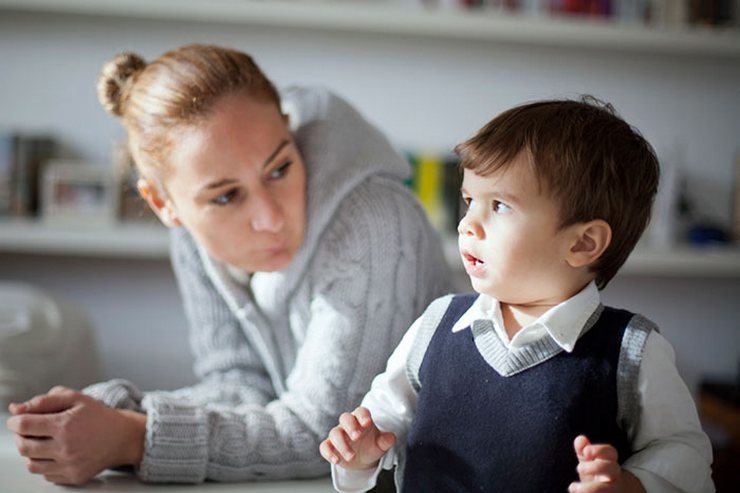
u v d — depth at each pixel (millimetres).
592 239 822
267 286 1189
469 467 829
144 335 2658
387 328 1108
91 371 1952
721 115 2672
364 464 874
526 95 2617
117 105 1155
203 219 1076
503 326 853
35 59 2561
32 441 988
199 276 1355
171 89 1056
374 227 1120
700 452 814
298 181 1103
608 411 807
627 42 2469
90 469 991
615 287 2715
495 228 823
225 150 1032
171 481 1025
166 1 2342
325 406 1081
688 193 2684
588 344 822
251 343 1356
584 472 725
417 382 908
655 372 809
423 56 2594
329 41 2578
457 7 2410
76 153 2592
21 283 2627
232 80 1051
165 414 1021
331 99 1209
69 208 2412
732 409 2445
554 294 837
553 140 812
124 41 2555
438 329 900
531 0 2430
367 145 1188
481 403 836
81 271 2637
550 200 806
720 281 2725
